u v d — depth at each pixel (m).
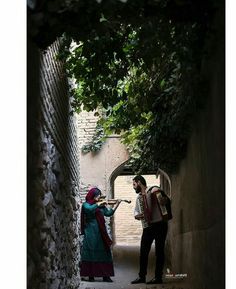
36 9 3.85
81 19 3.98
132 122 8.15
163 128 7.36
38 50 4.65
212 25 4.35
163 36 4.88
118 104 7.77
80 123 12.19
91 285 8.56
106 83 6.35
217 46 4.56
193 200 7.25
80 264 9.38
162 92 6.93
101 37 5.30
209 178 5.51
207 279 5.83
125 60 5.59
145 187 8.85
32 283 4.11
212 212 5.32
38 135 4.59
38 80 4.66
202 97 5.48
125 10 4.10
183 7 4.10
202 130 5.97
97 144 12.12
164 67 6.61
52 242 5.35
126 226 25.12
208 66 5.18
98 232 8.95
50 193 5.29
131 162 10.17
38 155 4.57
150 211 8.63
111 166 12.12
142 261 8.71
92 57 5.66
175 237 10.67
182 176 8.93
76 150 9.57
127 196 25.27
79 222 10.20
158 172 12.76
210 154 5.37
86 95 6.77
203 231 6.15
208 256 5.72
